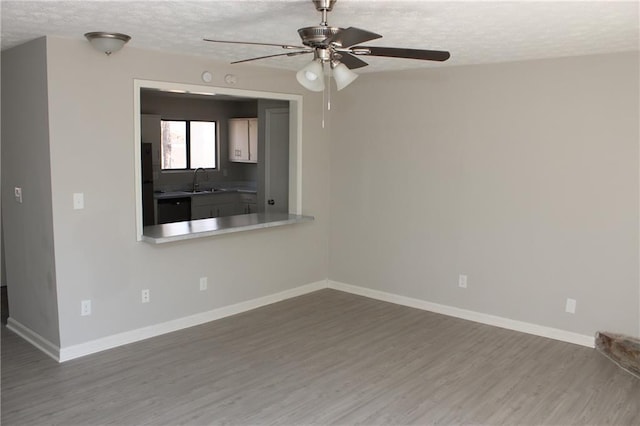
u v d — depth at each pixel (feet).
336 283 20.26
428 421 10.72
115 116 13.65
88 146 13.23
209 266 16.42
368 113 18.52
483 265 16.47
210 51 14.28
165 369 13.02
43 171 12.92
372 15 9.87
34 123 13.01
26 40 12.71
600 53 13.76
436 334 15.62
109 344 14.26
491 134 15.87
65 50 12.57
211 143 28.12
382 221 18.63
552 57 14.48
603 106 13.94
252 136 27.02
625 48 13.07
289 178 19.08
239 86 16.37
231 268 17.07
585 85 14.16
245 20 10.57
